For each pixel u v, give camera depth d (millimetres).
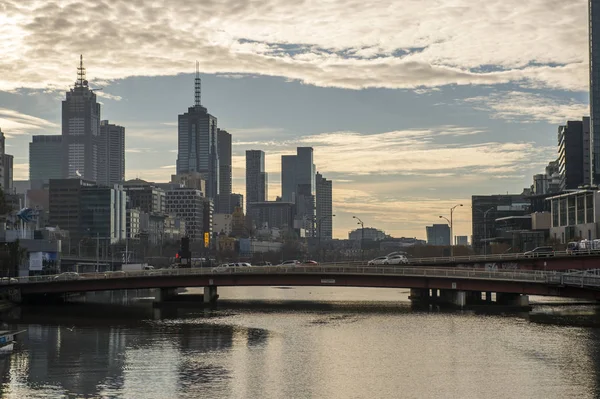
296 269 159875
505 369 80875
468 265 191000
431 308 151875
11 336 102625
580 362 84500
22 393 70750
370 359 87500
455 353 91125
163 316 138375
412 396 69312
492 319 127938
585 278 130500
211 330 114625
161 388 72500
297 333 110188
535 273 140625
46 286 166625
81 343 101438
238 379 76375
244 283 161625
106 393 70562
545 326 116812
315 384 74125
